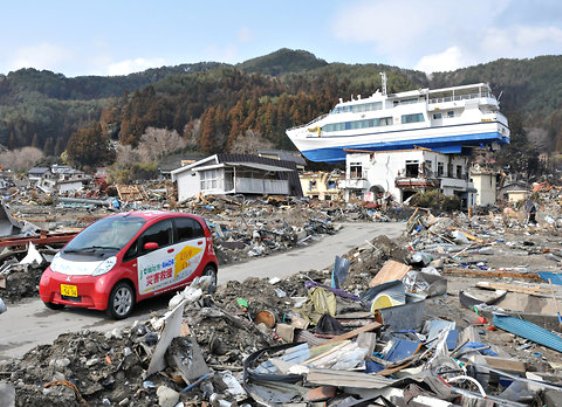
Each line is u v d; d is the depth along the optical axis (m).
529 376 5.22
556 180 104.56
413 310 7.18
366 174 55.69
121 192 44.69
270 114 109.12
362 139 66.44
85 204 35.91
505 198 77.75
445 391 4.46
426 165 53.19
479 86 60.97
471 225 27.75
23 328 7.11
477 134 59.44
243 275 12.56
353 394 4.59
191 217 9.36
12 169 112.06
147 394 4.58
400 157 53.88
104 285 7.41
